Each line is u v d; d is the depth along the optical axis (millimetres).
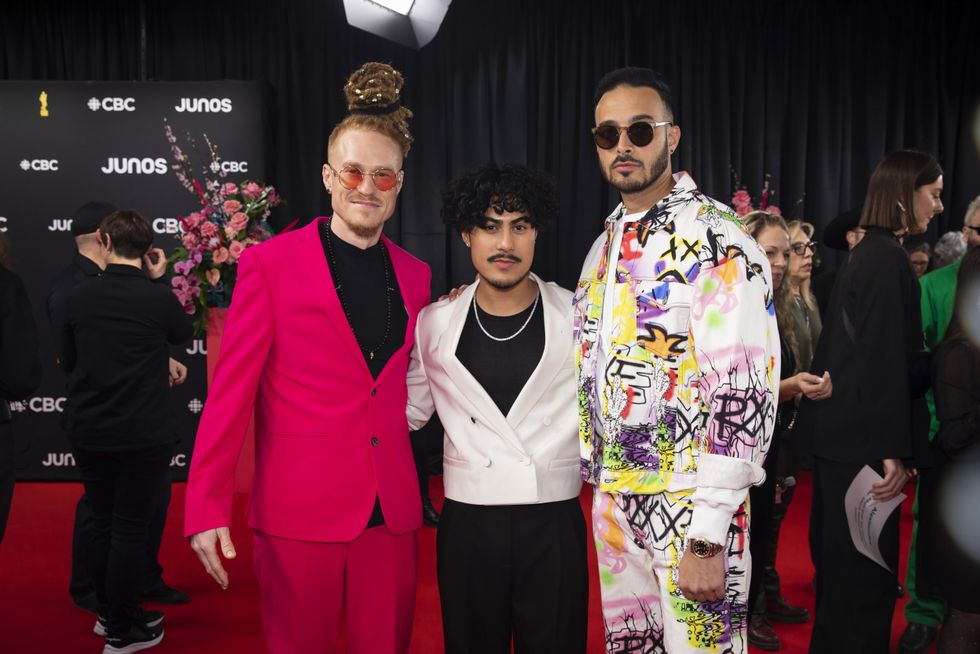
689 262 1521
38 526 3979
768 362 1465
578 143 5637
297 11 5512
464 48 5574
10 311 2141
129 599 2506
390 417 1701
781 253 2490
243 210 4355
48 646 2617
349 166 1646
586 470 1646
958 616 1985
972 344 1906
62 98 4984
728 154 5676
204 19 5496
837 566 2008
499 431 1655
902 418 1891
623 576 1675
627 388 1557
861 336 1944
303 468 1617
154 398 2477
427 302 1858
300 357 1629
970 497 1917
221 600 3016
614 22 5629
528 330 1722
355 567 1658
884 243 1983
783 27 5695
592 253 1771
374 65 1686
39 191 4980
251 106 5070
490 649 1700
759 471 1441
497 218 1646
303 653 1648
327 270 1659
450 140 5609
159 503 2920
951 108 5758
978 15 5715
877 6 5691
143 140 5023
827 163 5727
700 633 1518
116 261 2510
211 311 4352
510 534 1664
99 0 5430
